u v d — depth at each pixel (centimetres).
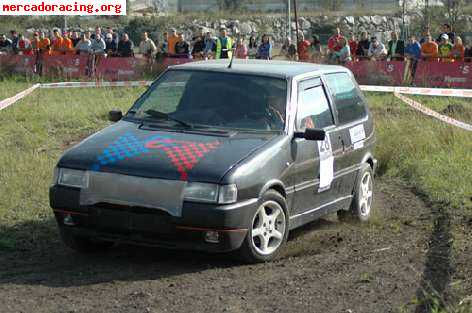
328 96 832
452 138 1301
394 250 752
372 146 912
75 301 588
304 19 4009
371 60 2327
